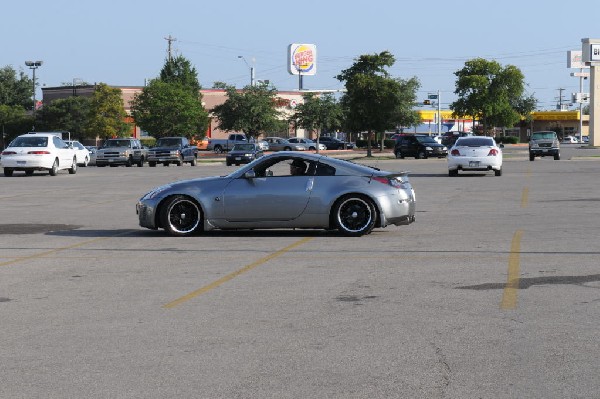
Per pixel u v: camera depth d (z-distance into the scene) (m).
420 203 23.81
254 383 6.62
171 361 7.29
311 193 16.05
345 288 10.64
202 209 16.23
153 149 60.81
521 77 110.56
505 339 7.92
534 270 11.81
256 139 97.25
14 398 6.32
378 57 73.81
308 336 8.14
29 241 16.11
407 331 8.28
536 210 21.33
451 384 6.55
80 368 7.11
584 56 106.06
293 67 129.25
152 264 12.90
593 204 22.94
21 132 115.75
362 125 73.88
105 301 10.01
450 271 11.84
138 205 16.72
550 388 6.43
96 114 104.62
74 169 47.12
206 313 9.25
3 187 33.97
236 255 13.73
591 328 8.30
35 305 9.81
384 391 6.39
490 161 38.34
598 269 11.84
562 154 75.88
